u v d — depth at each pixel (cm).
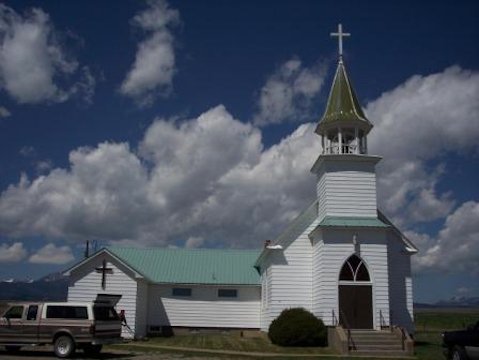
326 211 3369
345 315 3161
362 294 3197
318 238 3338
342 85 3600
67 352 2425
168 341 3425
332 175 3412
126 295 3631
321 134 3625
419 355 2800
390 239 3578
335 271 3203
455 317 8350
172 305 4084
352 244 3234
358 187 3406
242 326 4069
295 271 3491
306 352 2869
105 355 2603
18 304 2519
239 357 2600
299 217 3569
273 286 3466
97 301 2516
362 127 3503
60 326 2455
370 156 3403
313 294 3431
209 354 2697
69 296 3625
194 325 4062
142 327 3841
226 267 4297
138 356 2580
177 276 4147
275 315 3428
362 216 3369
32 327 2469
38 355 2523
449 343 2470
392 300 3491
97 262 3675
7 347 2650
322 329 3075
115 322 2609
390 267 3534
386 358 2650
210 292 4112
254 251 4519
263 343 3228
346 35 3722
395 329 2984
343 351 2814
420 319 7656
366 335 2922
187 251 4494
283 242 3528
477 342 2328
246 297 4112
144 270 4194
